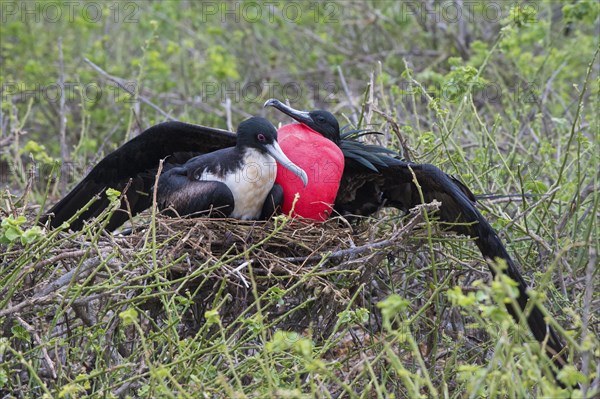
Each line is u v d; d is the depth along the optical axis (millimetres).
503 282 6137
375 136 11180
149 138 10430
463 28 16938
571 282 9719
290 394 6602
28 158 14711
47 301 7723
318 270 8914
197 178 9711
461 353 9531
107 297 8070
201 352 7418
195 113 16094
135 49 18391
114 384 7492
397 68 17016
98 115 15242
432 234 9508
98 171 10672
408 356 9891
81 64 17531
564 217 9984
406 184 10109
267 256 8938
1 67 16812
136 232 9273
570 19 12977
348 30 18031
